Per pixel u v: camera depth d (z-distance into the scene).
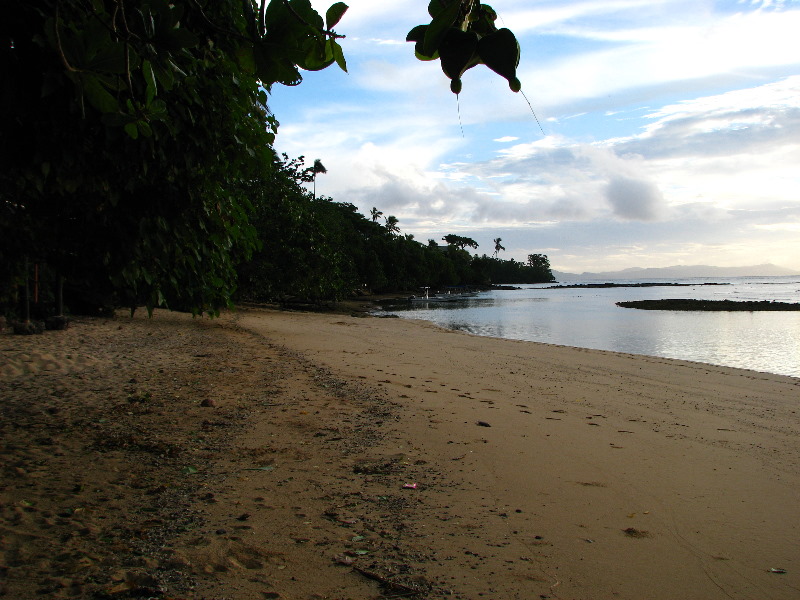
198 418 6.23
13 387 7.57
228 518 3.63
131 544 3.18
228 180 5.28
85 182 3.86
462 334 20.77
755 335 24.47
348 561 3.12
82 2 2.71
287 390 7.99
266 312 26.97
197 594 2.69
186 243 5.00
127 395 7.29
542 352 15.66
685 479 4.95
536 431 6.35
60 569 2.85
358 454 5.18
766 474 5.18
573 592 2.95
